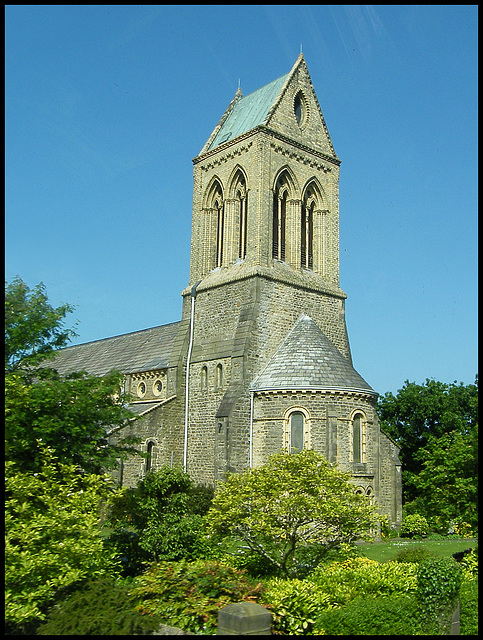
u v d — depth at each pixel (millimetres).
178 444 44969
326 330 46688
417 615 17188
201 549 24484
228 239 47656
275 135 46594
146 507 24672
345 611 17016
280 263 46188
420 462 60375
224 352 43281
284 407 38656
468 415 60938
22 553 16250
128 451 26359
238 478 24625
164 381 48719
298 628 16797
